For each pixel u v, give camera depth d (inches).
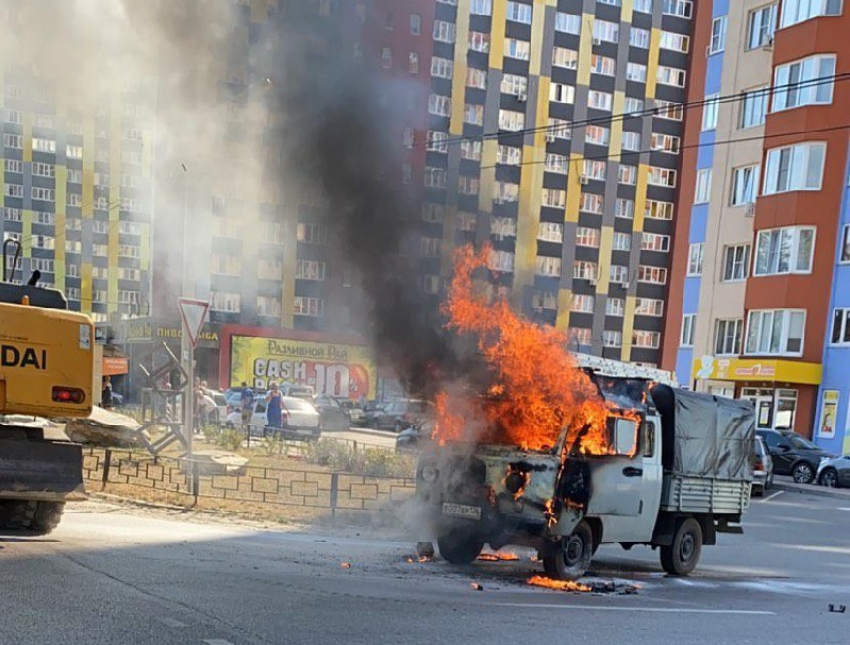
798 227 1106.1
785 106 1142.3
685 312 1338.6
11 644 166.2
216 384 1336.1
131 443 603.5
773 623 260.7
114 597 209.0
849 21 1087.0
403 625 209.0
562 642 207.3
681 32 2313.0
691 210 1354.6
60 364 273.0
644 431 338.6
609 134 2228.1
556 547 303.4
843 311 1063.6
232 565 271.3
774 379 1085.1
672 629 237.0
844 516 669.9
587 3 2159.2
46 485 277.7
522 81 2062.0
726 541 506.0
